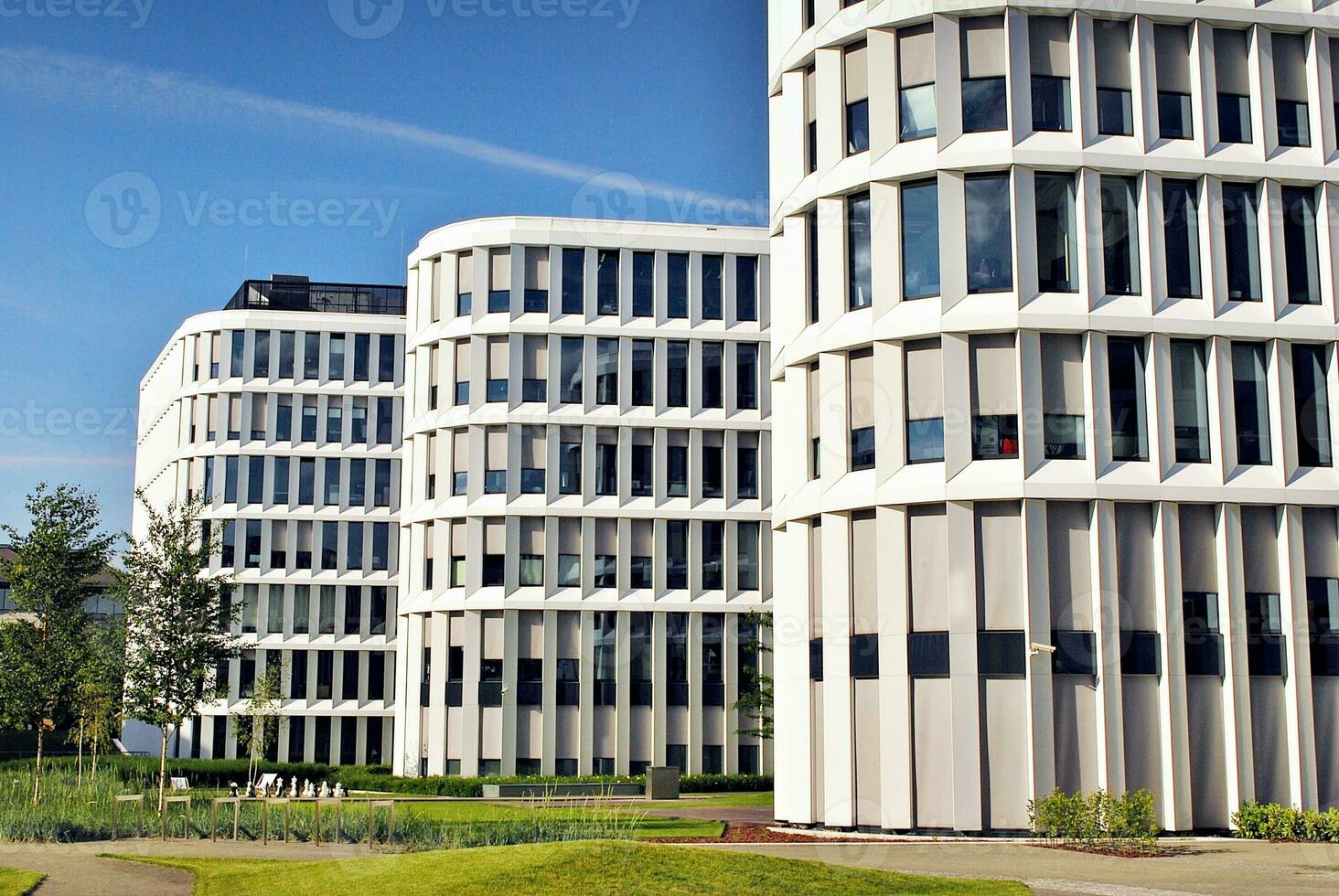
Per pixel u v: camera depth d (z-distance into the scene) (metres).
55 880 21.23
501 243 58.91
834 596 31.14
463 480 58.50
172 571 37.06
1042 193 30.66
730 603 58.38
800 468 33.03
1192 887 21.27
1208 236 30.89
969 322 29.94
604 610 57.59
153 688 36.03
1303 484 30.48
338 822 27.30
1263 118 31.30
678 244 59.75
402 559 61.75
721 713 57.88
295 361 75.94
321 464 75.31
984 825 28.83
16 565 38.72
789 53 33.69
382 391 76.25
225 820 29.92
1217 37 31.64
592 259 59.38
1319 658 30.30
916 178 30.94
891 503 30.14
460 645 57.59
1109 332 30.11
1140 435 30.33
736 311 59.97
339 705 73.31
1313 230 31.56
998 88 30.72
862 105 31.81
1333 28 31.59
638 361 59.34
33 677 37.31
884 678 29.94
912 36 31.33
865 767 30.34
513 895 18.77
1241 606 29.97
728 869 20.48
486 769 56.47
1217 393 30.50
